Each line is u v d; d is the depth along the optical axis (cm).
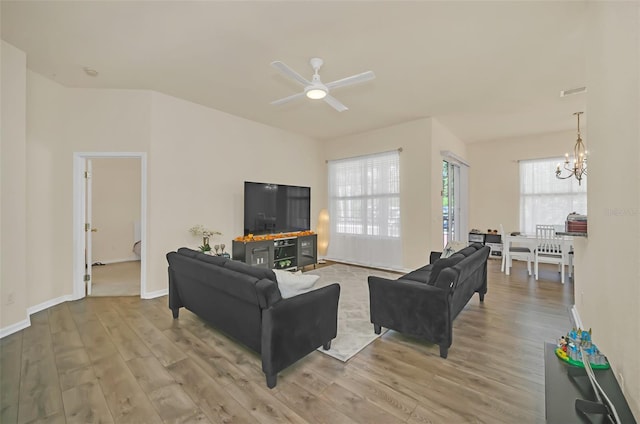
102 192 595
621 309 132
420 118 491
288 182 571
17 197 280
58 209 352
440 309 229
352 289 417
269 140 534
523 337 262
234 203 477
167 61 303
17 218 279
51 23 240
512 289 411
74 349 239
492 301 360
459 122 513
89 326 286
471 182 685
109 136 368
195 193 423
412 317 244
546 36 256
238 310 222
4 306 267
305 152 608
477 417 163
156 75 334
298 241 536
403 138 519
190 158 418
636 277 114
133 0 213
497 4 216
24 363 218
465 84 355
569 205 572
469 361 222
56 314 317
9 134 273
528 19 233
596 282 188
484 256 324
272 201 505
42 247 332
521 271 523
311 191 623
